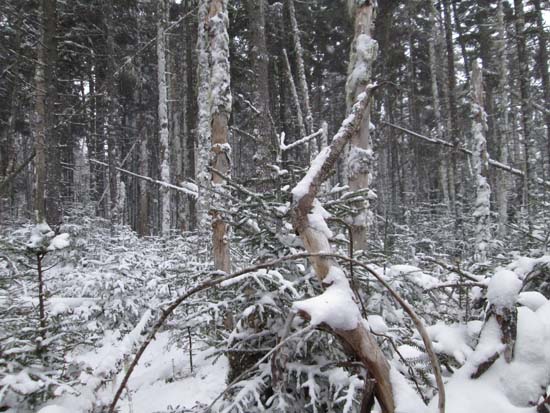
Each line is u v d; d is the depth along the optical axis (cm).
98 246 1007
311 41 2036
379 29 1592
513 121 1869
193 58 1659
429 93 2331
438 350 226
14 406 281
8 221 1414
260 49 974
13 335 299
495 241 597
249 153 2066
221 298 310
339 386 225
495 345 162
